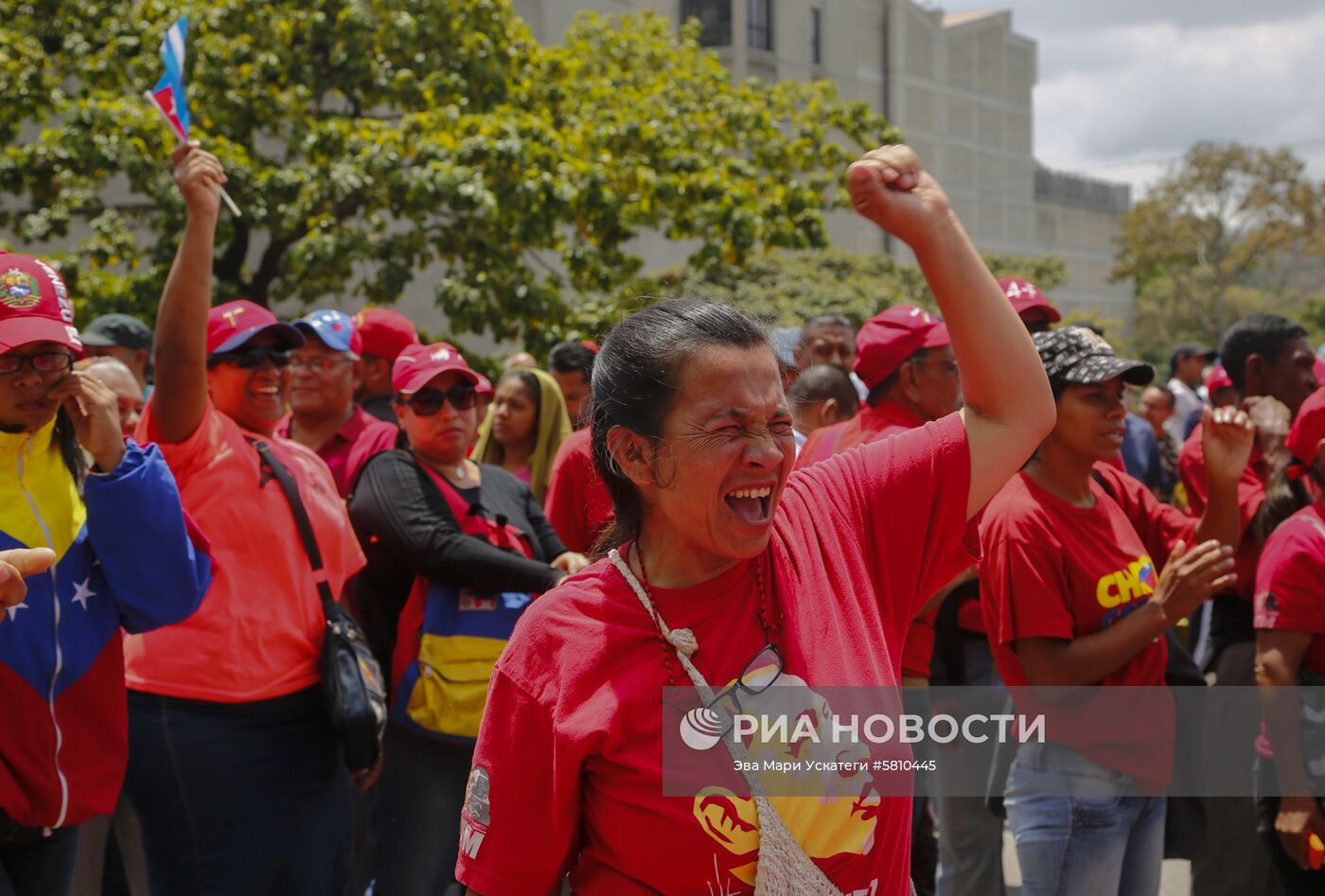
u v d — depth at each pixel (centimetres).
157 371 358
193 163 360
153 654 358
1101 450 345
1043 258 3120
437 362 430
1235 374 522
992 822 430
